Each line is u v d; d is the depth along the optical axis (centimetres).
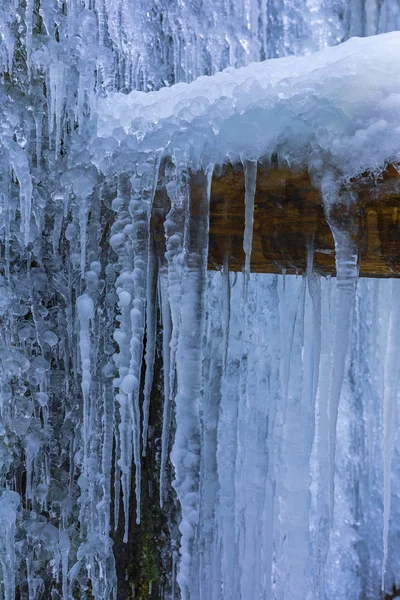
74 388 240
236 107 176
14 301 225
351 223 160
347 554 464
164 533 286
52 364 239
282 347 242
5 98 220
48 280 232
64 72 231
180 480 200
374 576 461
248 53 344
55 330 235
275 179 170
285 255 181
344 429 478
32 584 234
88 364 223
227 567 254
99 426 239
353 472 475
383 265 167
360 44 173
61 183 218
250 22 342
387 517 215
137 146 198
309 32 457
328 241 171
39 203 228
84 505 240
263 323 257
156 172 191
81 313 220
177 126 189
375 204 157
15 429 228
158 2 283
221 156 177
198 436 197
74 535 242
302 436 242
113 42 264
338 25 475
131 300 203
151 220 197
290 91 169
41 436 235
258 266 194
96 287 221
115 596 249
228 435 260
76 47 236
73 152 232
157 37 288
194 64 311
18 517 231
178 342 191
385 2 498
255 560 258
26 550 233
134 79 277
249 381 259
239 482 266
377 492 472
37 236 228
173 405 286
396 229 157
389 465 209
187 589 211
